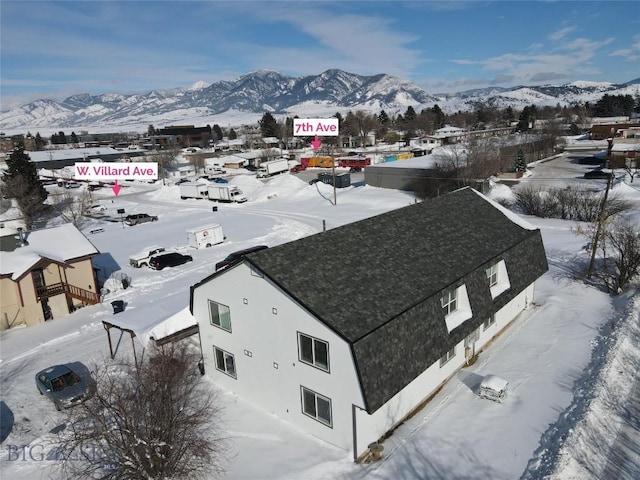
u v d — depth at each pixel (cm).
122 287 3669
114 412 1686
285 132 17125
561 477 1438
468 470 1535
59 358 2578
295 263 1792
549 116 18300
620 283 2883
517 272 2475
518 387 1997
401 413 1791
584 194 5397
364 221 2209
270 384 1892
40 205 6600
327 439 1716
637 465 1507
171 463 1541
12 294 3045
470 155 6525
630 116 17975
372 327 1596
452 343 1900
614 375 2002
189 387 2091
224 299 1983
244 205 7081
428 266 2042
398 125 19138
